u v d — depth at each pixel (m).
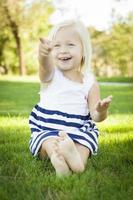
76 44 3.74
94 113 3.45
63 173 3.20
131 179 3.19
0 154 3.93
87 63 3.85
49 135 3.45
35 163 3.57
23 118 6.30
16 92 13.10
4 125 5.56
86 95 3.72
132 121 6.15
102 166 3.58
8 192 2.87
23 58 34.19
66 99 3.66
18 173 3.34
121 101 10.28
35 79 23.39
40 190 2.88
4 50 36.31
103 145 4.32
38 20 33.16
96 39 41.84
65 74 3.77
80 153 3.42
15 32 33.16
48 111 3.64
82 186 2.94
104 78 26.22
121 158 3.82
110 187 2.97
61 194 2.80
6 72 37.62
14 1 31.98
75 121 3.60
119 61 41.62
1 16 32.28
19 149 4.13
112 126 5.60
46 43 3.42
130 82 23.53
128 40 40.72
